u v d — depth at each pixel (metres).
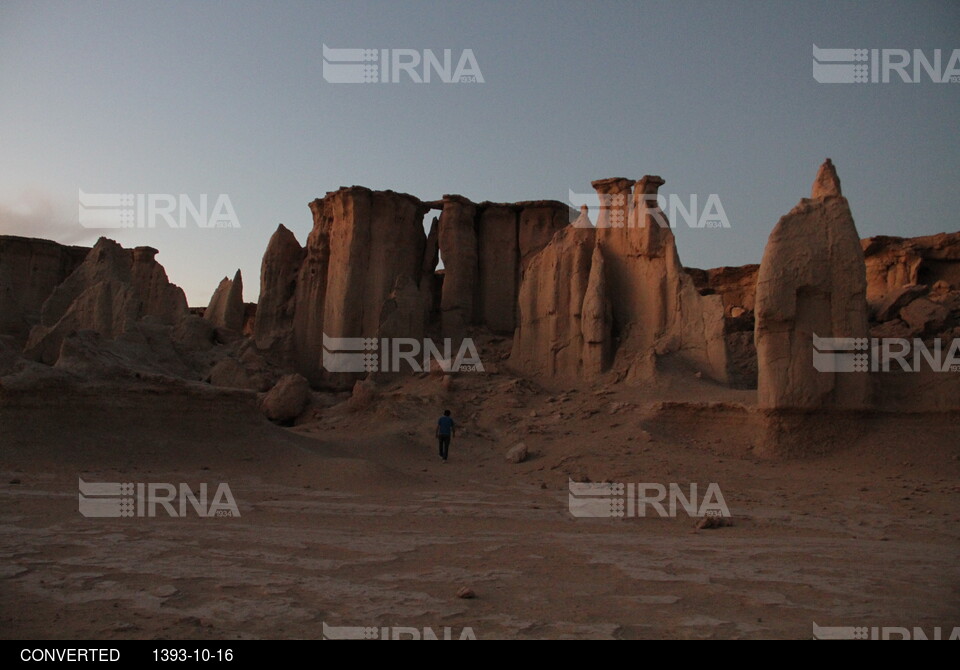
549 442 23.64
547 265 32.16
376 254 35.31
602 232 31.92
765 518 13.97
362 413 28.17
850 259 21.47
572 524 13.36
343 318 34.38
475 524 13.16
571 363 30.52
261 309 39.75
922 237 39.78
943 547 11.45
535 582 9.05
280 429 22.81
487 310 37.22
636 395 26.59
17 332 37.47
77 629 6.88
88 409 19.34
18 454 17.20
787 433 21.31
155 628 6.98
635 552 10.88
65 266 50.47
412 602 8.06
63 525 11.67
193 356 34.66
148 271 44.03
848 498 16.11
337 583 8.80
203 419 20.78
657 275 30.12
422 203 37.44
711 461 20.30
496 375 31.17
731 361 29.11
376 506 14.75
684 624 7.44
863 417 21.09
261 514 13.46
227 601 7.93
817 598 8.48
